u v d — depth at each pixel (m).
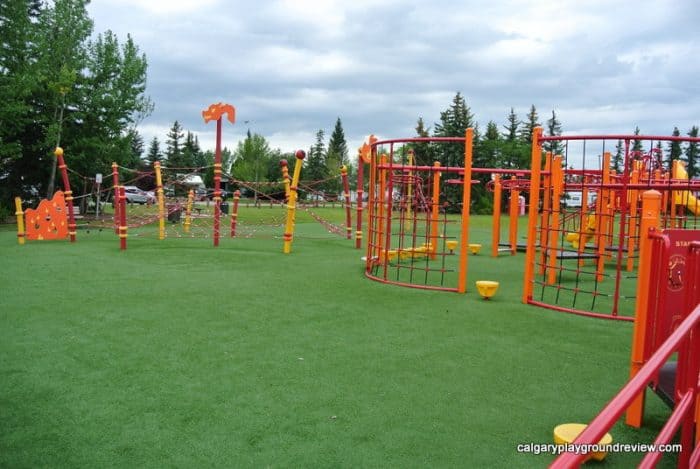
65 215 12.70
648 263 2.98
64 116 21.27
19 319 5.07
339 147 59.94
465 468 2.52
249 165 45.47
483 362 4.06
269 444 2.71
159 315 5.31
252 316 5.34
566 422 3.05
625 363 4.11
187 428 2.87
